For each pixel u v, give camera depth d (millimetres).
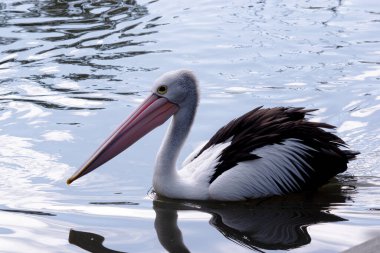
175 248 10367
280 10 22125
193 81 12727
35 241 10625
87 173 12445
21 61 18594
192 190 12383
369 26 20422
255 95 16359
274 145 12602
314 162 12688
